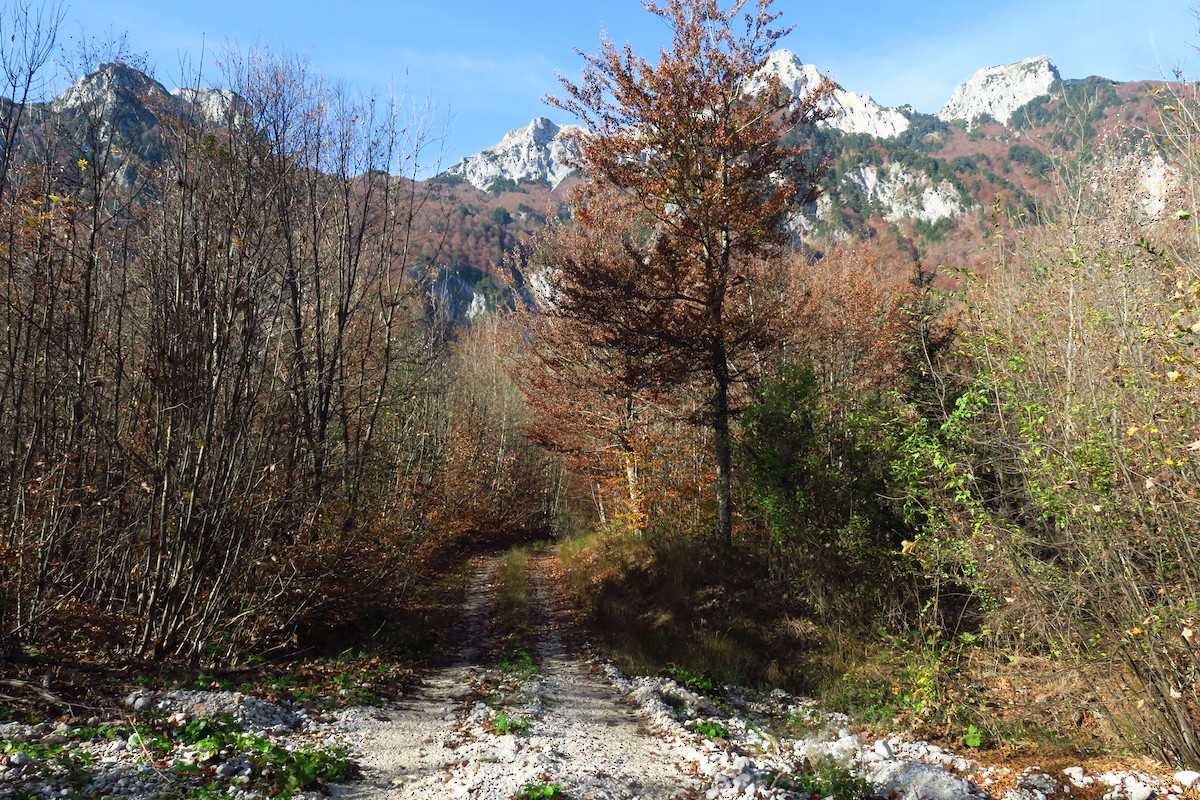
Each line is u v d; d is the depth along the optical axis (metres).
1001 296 9.73
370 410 18.81
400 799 6.04
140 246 12.00
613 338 16.69
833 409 15.00
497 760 7.05
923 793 6.01
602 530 28.09
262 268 12.57
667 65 16.00
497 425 41.44
